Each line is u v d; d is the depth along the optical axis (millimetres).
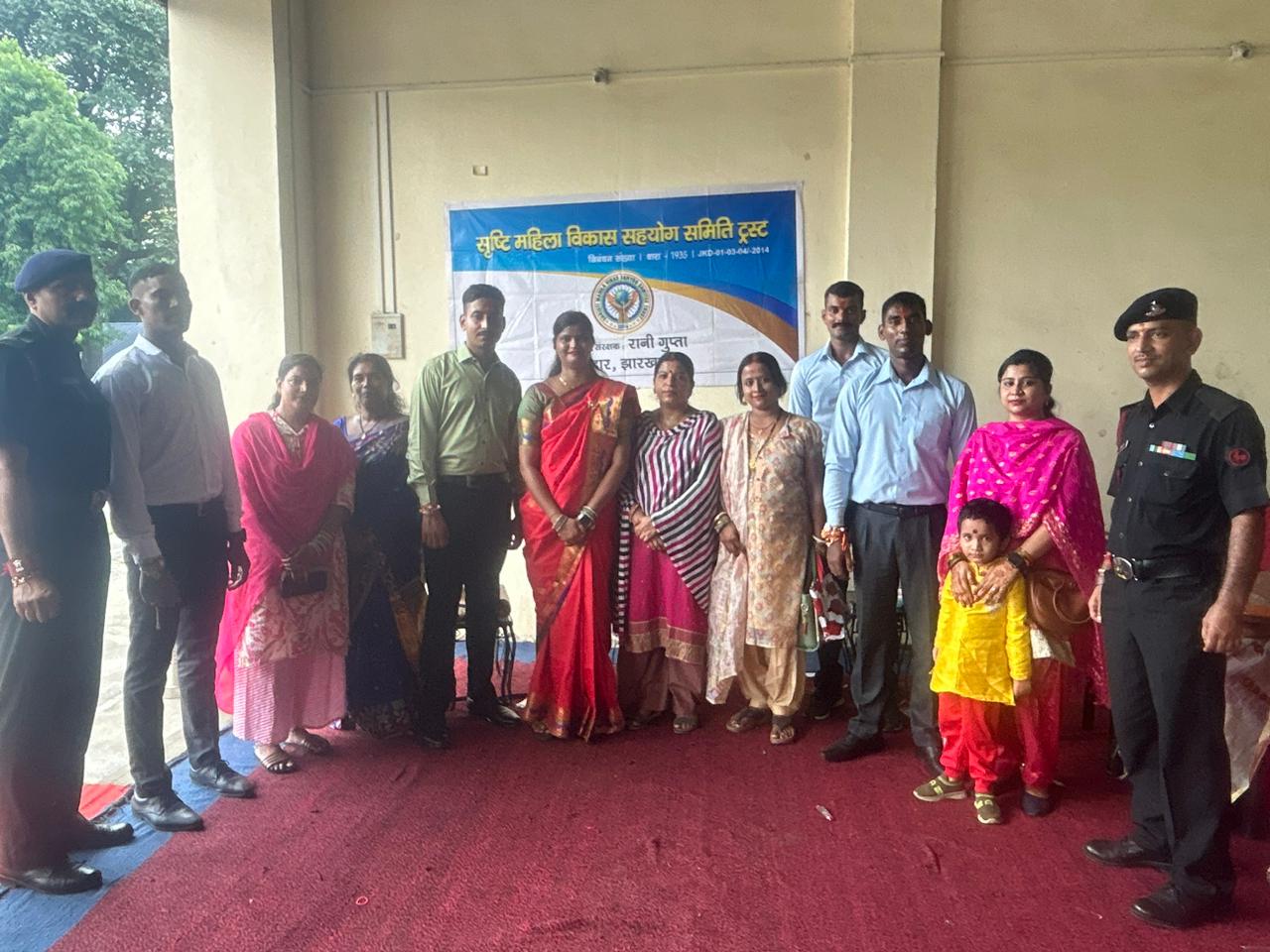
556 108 4293
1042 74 3971
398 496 3166
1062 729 3273
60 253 2227
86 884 2273
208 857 2438
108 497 2430
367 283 4488
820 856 2424
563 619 3170
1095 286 4023
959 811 2662
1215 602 2010
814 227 4180
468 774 2934
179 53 4176
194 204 4223
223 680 3186
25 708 2221
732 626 3107
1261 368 3975
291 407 2898
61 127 6961
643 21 4203
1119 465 2262
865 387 3010
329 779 2906
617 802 2736
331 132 4434
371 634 3131
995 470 2689
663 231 4281
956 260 4090
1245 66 3869
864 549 2971
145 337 2568
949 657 2643
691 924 2127
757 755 3072
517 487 3326
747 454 3127
